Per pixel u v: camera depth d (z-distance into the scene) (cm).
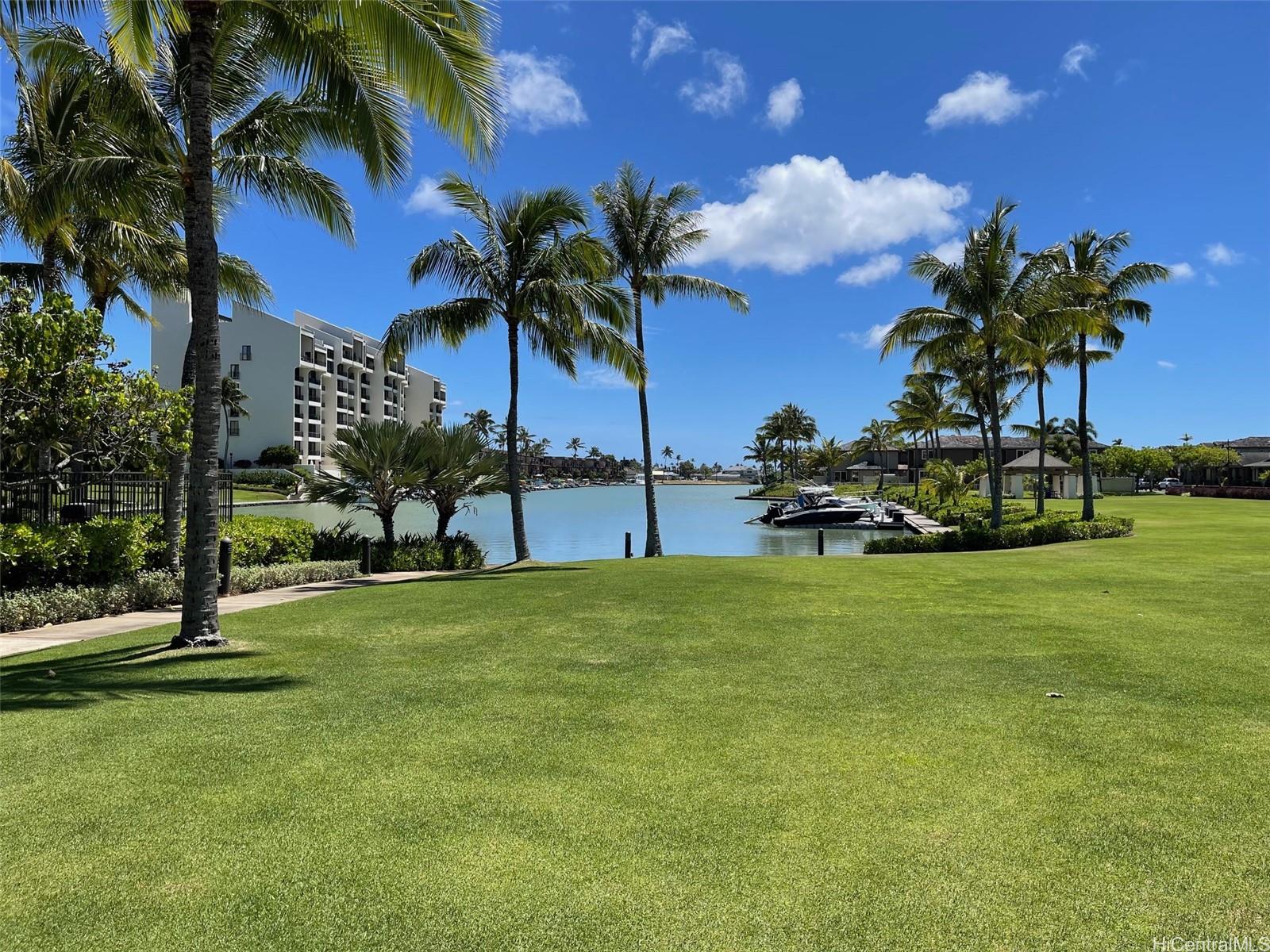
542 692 561
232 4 796
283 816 342
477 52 738
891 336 2391
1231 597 1026
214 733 461
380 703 532
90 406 1135
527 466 14288
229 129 945
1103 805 348
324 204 1050
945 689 557
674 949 244
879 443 7719
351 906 269
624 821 336
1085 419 2741
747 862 300
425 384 12056
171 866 296
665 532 3912
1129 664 633
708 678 598
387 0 698
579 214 1758
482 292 1775
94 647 765
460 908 268
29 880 285
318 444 8969
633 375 1839
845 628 820
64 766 403
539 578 1370
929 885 281
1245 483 6588
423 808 350
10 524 1034
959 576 1322
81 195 954
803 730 464
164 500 1427
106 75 927
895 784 376
